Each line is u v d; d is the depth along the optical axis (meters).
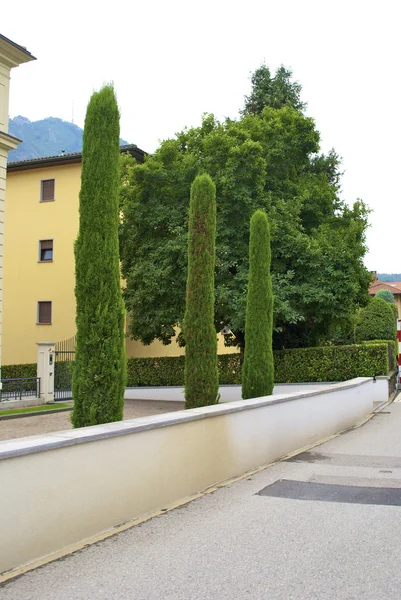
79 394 8.59
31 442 4.73
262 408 8.82
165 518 5.75
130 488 5.71
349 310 20.50
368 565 4.32
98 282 8.70
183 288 19.98
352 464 8.61
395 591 3.83
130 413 18.58
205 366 11.34
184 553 4.64
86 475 5.14
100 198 8.90
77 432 5.34
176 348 32.38
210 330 11.51
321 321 21.41
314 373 20.81
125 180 22.81
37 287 29.17
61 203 29.00
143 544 4.90
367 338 32.38
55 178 29.28
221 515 5.81
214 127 21.11
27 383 20.50
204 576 4.13
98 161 9.02
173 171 20.42
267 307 14.01
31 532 4.53
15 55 19.20
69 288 28.41
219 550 4.70
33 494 4.57
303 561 4.42
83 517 5.07
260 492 6.84
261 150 19.31
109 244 8.84
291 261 20.48
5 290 29.84
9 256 29.94
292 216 20.17
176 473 6.50
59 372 22.05
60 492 4.84
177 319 20.28
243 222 19.77
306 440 10.70
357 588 3.88
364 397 15.67
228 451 7.70
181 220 20.03
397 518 5.63
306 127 21.62
